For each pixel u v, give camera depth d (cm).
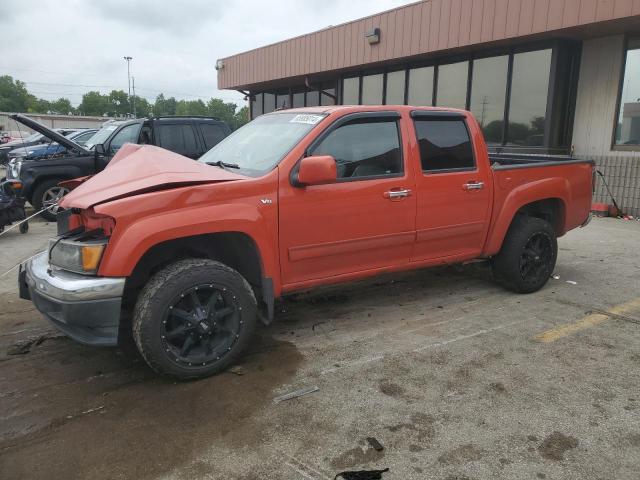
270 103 2084
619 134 1056
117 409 328
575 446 287
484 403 331
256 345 421
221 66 2075
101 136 1112
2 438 298
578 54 1086
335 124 416
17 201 860
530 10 1003
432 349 410
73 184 449
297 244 398
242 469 270
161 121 972
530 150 1122
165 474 267
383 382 358
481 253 512
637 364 382
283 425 309
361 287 573
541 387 350
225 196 363
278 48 1728
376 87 1506
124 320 378
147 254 366
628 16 863
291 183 390
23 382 364
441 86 1312
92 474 267
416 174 453
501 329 450
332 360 393
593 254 720
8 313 497
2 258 712
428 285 579
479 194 491
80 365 390
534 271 548
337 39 1483
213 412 323
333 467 271
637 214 1020
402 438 295
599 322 464
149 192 344
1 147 2173
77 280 331
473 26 1110
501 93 1180
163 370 348
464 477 263
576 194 578
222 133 1019
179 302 353
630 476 263
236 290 367
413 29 1249
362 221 425
